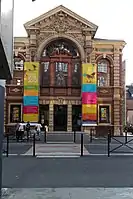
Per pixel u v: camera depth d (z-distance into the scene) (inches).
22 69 1609.3
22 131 1176.8
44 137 1284.4
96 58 1633.9
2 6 235.3
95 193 334.3
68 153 752.3
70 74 1600.6
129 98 2723.9
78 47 1599.4
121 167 531.5
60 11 1593.3
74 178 427.2
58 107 1590.8
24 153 745.6
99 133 1590.8
